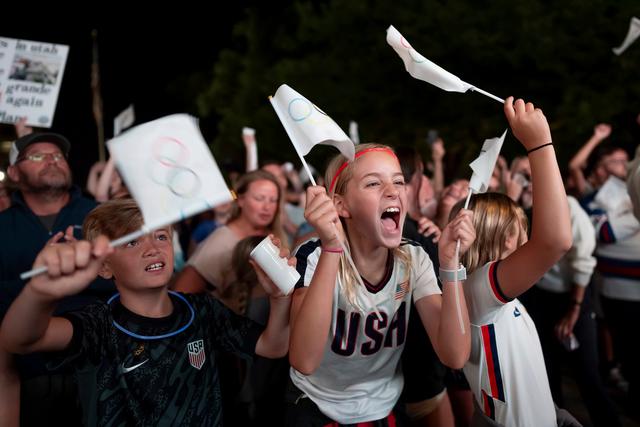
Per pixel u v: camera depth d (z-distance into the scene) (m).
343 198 2.27
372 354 2.32
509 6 11.89
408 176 3.98
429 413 2.94
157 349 2.10
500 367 2.32
